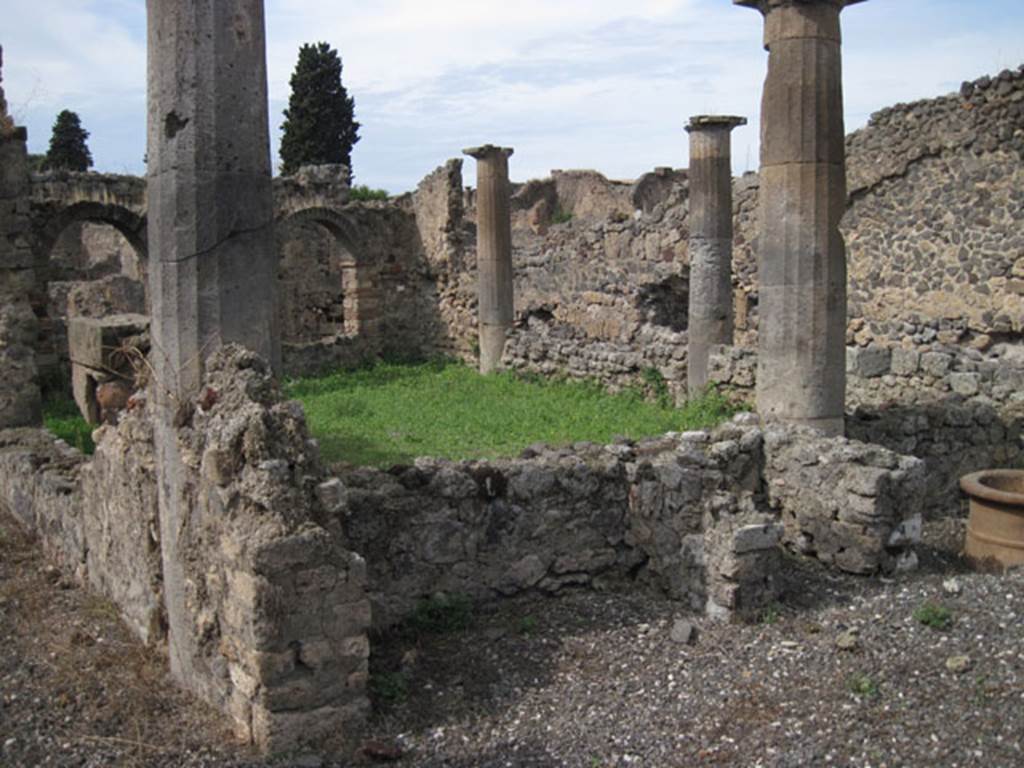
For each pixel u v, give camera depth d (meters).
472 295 22.73
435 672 5.59
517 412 14.38
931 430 9.45
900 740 4.46
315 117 39.53
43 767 4.68
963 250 14.92
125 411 6.66
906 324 15.56
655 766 4.49
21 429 10.76
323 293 25.84
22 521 9.04
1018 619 5.53
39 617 6.74
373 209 24.00
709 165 14.15
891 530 6.95
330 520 5.08
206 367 5.34
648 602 6.55
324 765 4.60
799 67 8.23
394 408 15.25
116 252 30.16
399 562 6.37
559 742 4.74
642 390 15.67
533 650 5.82
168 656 5.84
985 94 14.34
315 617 4.77
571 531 6.85
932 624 5.61
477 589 6.62
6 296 10.95
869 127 16.00
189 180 5.21
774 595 6.24
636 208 32.16
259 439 4.92
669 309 19.80
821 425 8.52
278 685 4.70
